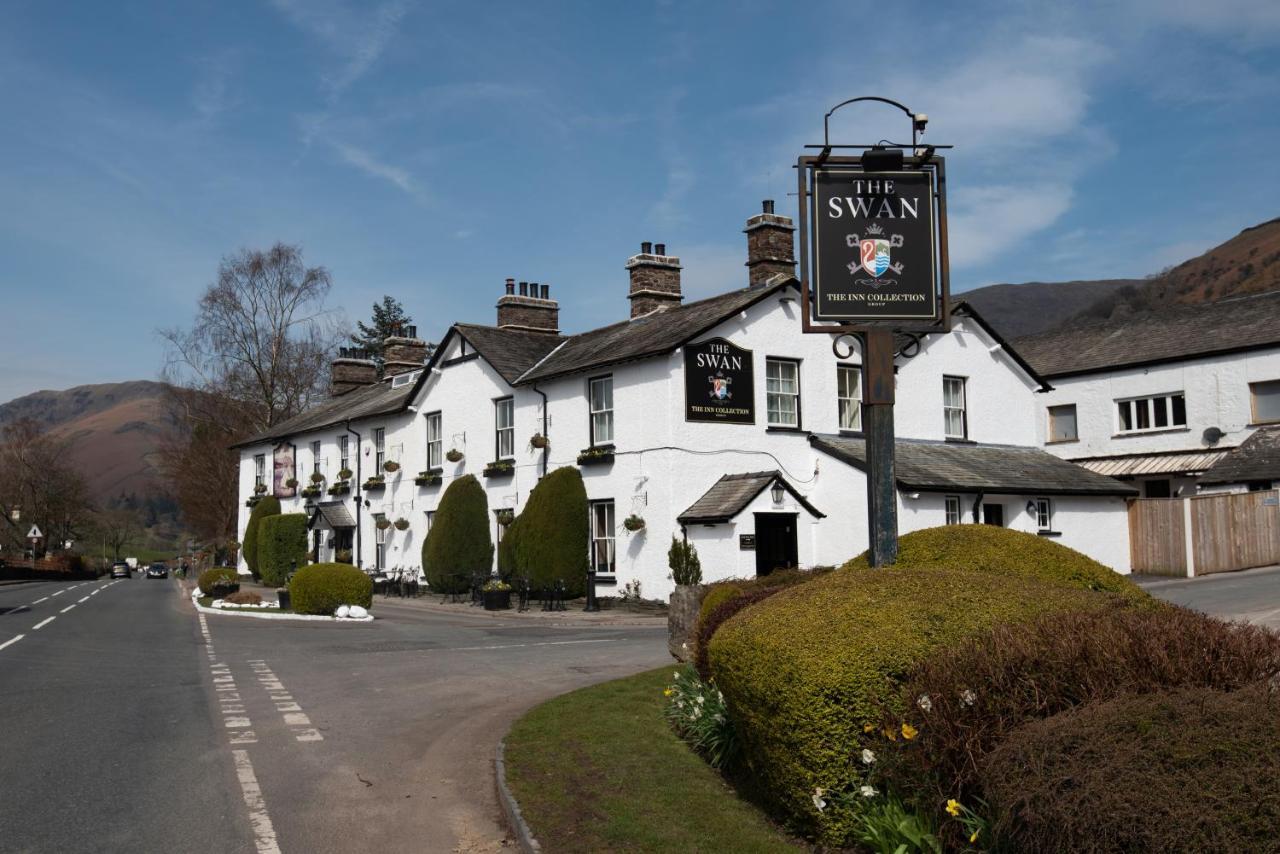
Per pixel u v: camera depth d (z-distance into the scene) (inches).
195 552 3513.8
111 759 366.0
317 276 2224.4
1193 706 171.9
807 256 371.2
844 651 239.3
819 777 236.7
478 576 1160.2
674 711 385.1
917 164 378.3
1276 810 146.3
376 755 376.5
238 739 401.4
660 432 980.6
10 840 273.4
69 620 969.5
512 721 433.4
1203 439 1238.9
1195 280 4911.4
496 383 1230.3
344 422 1551.4
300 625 895.7
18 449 3363.7
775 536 986.7
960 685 214.1
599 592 1042.7
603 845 252.4
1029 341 1557.6
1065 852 162.9
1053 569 346.6
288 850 268.2
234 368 2247.8
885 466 366.0
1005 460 1106.7
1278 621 527.2
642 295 1184.2
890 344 371.6
